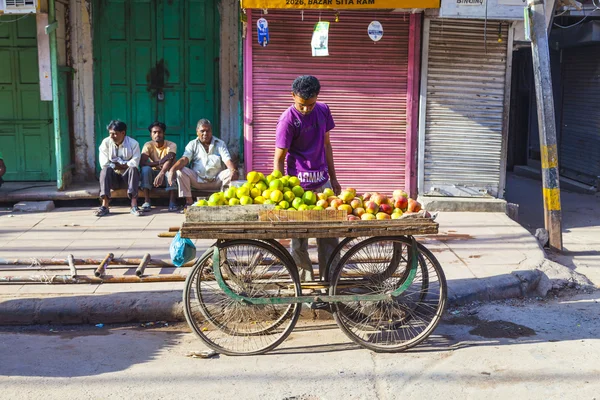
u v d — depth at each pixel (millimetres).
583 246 7980
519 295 6094
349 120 9031
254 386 4203
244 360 4645
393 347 4777
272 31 8773
